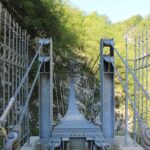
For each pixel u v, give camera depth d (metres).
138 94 8.79
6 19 7.13
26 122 8.68
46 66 8.66
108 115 8.66
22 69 8.62
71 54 17.11
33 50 14.04
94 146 8.02
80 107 16.39
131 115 15.02
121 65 18.00
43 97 8.62
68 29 18.27
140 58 8.45
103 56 8.73
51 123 8.52
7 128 7.72
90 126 8.23
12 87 7.62
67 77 16.14
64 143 8.00
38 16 14.62
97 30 24.34
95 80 17.31
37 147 8.26
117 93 19.77
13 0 13.02
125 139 8.49
